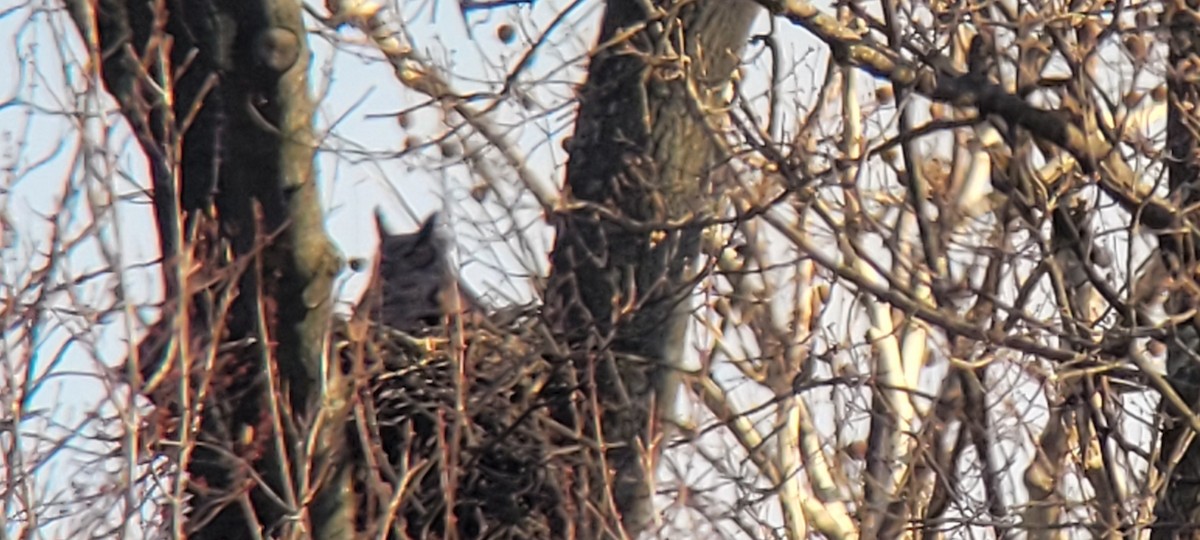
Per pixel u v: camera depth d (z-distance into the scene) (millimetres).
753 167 11969
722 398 13766
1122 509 12133
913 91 11594
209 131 10633
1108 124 12031
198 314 10805
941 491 13328
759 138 12203
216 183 10711
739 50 13148
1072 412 12852
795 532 14336
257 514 11148
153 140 10469
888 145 11594
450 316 12594
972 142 12250
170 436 10742
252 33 10430
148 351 11062
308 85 10742
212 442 10703
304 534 10898
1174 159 11477
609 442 12594
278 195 10688
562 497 12281
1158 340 11672
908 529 13344
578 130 13031
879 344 14586
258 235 10719
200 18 10391
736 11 12977
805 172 11672
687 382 12938
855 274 11648
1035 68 11555
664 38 12344
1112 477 12188
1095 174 11242
